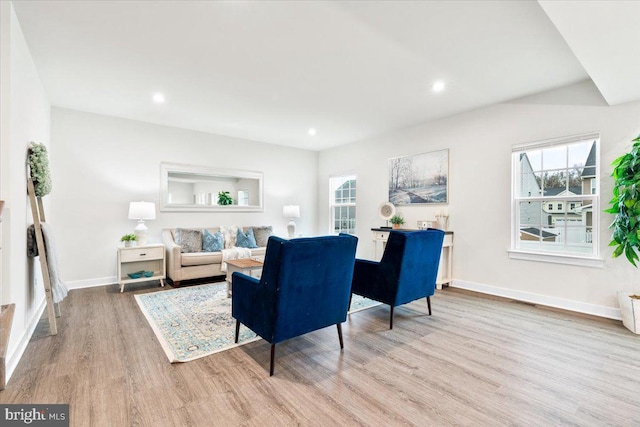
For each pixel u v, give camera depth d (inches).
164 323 110.0
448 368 80.3
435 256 119.8
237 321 94.6
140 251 157.8
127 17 84.9
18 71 86.2
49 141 149.1
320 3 79.0
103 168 167.6
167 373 76.5
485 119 154.8
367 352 89.5
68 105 153.7
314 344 95.0
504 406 64.6
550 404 65.4
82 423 57.9
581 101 125.0
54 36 93.8
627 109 114.4
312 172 261.3
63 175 156.6
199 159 201.3
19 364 79.9
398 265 106.4
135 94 139.6
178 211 193.0
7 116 77.4
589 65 87.7
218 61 109.8
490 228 152.7
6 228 76.8
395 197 198.8
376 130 198.5
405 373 77.8
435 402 65.9
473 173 159.3
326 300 84.8
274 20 86.4
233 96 142.6
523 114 141.5
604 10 64.7
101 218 167.0
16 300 82.4
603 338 99.1
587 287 123.5
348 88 133.3
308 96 142.6
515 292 143.9
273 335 75.3
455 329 107.3
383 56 105.9
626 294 110.7
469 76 121.0
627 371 78.9
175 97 143.4
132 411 61.6
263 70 116.6
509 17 84.0
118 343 93.4
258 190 229.0
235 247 191.9
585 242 126.3
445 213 170.9
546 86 129.8
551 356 87.0
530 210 142.3
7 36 77.4
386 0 77.7
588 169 125.6
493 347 92.9
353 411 62.7
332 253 82.8
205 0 77.9
